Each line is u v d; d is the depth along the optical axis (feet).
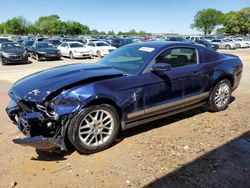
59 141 11.99
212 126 16.47
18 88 13.30
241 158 12.68
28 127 12.31
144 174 11.32
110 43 90.58
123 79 13.66
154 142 14.24
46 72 14.53
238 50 106.42
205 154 13.00
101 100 12.87
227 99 19.38
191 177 11.11
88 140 12.82
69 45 75.15
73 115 12.14
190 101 16.81
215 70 17.87
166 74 15.17
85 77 12.93
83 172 11.49
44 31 335.06
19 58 57.06
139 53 15.72
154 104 14.82
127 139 14.58
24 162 12.27
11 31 324.80
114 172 11.48
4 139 14.62
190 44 17.31
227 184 10.68
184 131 15.69
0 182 10.81
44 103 12.01
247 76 35.35
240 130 15.89
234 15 289.12
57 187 10.51
